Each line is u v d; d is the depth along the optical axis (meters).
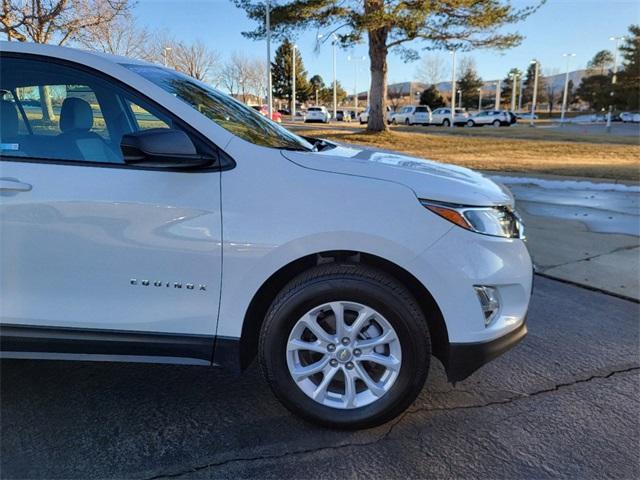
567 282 4.97
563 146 17.98
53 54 2.59
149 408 2.83
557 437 2.62
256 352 2.79
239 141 2.51
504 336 2.54
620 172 11.08
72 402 2.88
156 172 2.45
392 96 100.62
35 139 2.56
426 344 2.49
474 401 2.93
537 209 8.11
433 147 18.22
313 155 2.60
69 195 2.44
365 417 2.56
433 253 2.40
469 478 2.32
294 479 2.30
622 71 65.31
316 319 2.53
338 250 2.43
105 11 14.48
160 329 2.53
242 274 2.45
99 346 2.55
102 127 2.62
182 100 2.62
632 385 3.13
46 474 2.31
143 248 2.46
